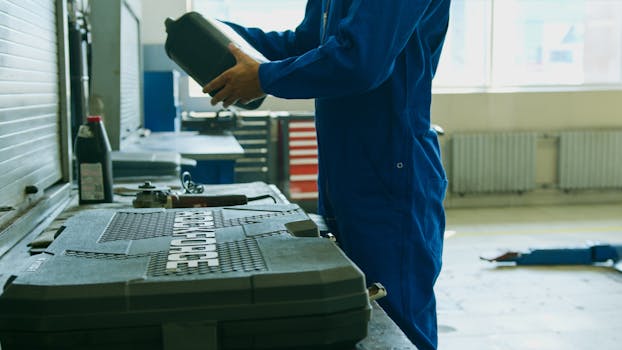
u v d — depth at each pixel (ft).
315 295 2.32
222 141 12.74
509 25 20.40
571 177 20.77
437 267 5.12
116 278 2.29
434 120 20.25
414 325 4.89
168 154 8.38
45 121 5.85
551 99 20.62
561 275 13.21
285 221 3.27
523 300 11.74
